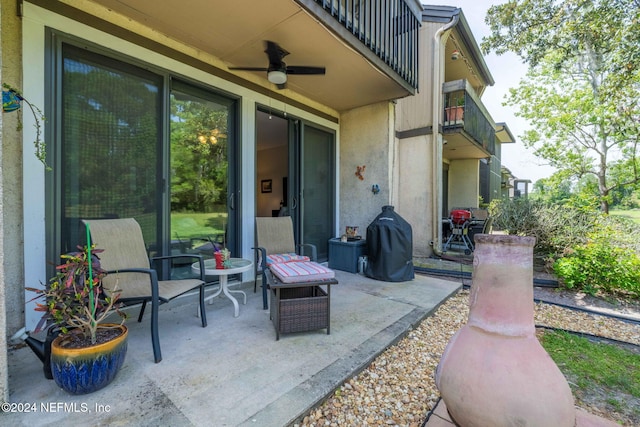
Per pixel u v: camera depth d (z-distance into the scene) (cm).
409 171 580
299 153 452
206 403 151
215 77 333
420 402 167
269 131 650
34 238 218
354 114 518
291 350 207
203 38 293
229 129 357
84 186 243
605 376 194
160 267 289
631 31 421
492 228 520
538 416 94
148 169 282
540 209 489
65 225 233
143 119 278
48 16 222
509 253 109
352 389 176
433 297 333
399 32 402
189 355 197
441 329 268
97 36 245
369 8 332
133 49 266
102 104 253
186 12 252
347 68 355
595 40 485
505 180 1509
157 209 289
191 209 318
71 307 157
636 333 267
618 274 349
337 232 531
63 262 229
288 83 401
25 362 187
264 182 872
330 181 520
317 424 148
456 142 664
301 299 227
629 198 899
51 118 224
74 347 151
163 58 288
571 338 250
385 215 434
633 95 504
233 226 360
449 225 723
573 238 440
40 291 157
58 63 228
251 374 177
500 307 108
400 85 409
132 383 166
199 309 262
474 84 884
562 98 921
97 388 156
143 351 201
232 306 292
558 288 385
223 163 350
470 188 896
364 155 507
